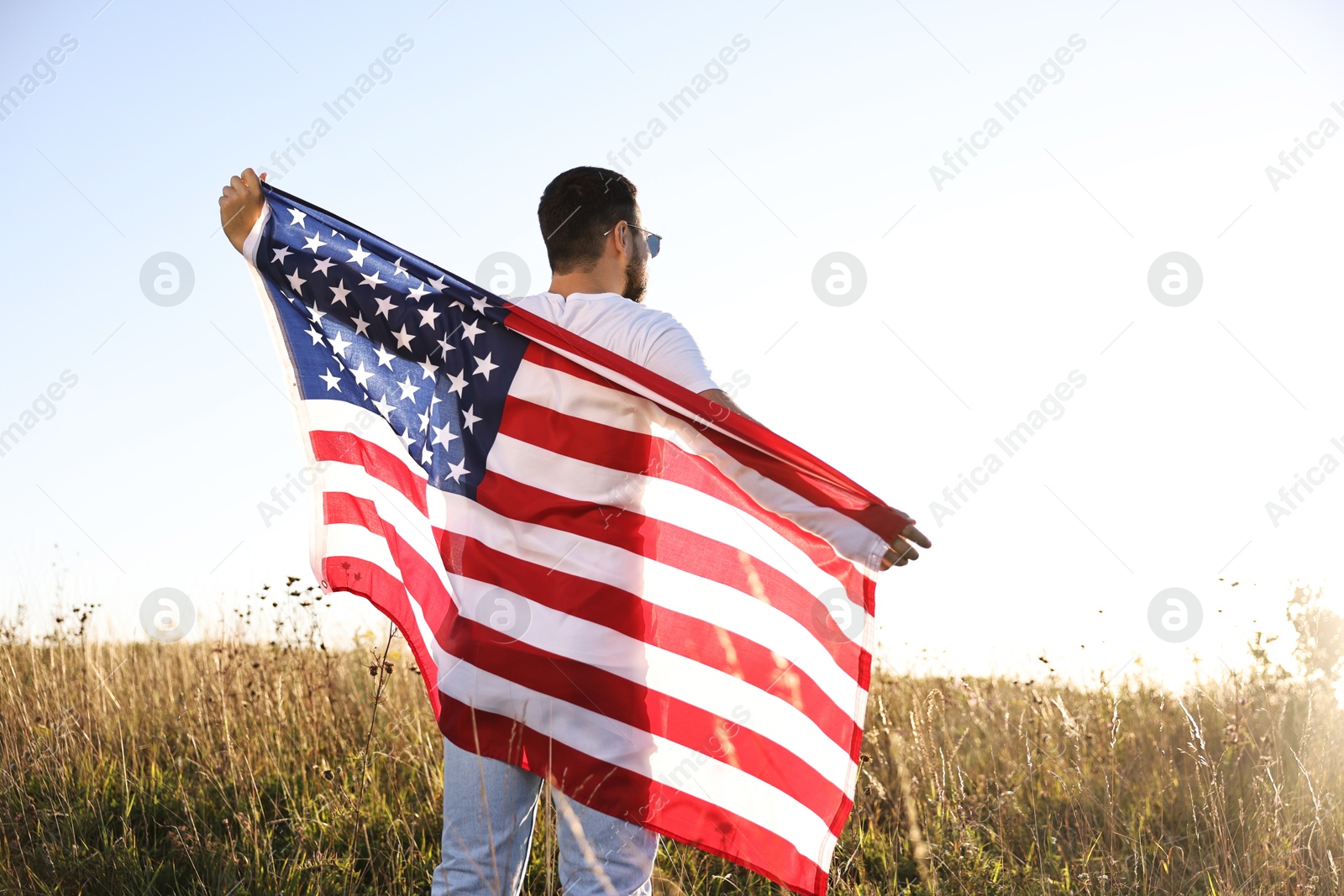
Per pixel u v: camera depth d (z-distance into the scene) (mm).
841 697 2367
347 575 2527
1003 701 4543
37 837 3396
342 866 3297
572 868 2021
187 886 3244
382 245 2576
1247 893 3080
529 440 2168
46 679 4504
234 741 4180
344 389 2598
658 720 2293
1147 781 4008
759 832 2336
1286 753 3904
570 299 2225
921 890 3213
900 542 2145
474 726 2039
